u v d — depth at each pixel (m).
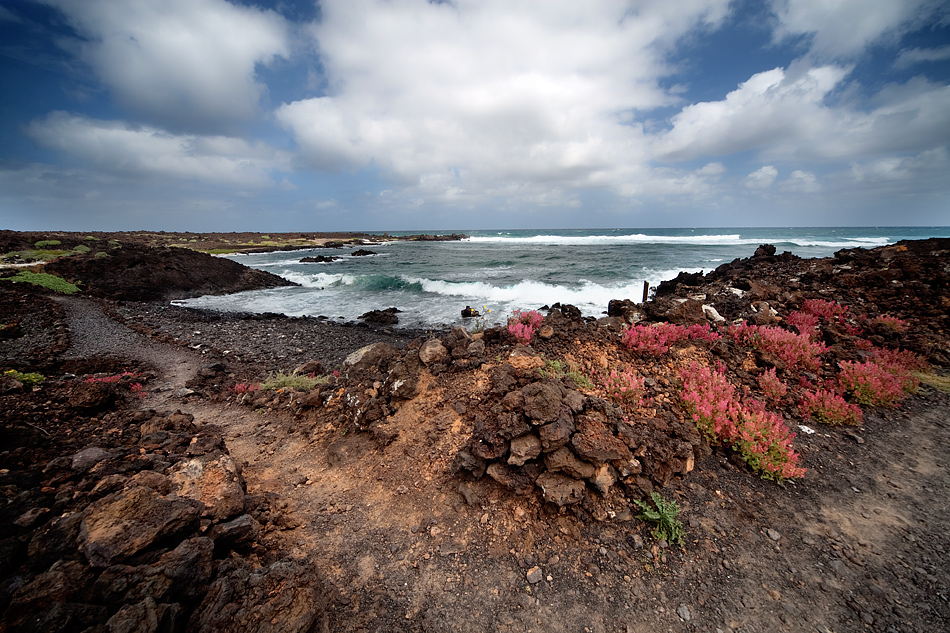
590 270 31.25
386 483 5.07
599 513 4.36
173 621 2.66
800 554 3.98
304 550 4.10
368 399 6.30
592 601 3.55
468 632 3.31
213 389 9.51
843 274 15.69
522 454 4.45
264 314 20.70
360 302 24.56
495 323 17.69
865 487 4.96
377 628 3.32
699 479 4.96
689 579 3.73
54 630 2.32
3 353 11.91
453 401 5.69
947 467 5.30
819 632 3.23
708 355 7.60
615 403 5.59
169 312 21.64
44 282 22.97
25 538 2.88
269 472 5.59
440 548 4.12
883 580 3.66
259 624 2.82
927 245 16.45
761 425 5.36
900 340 9.30
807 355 7.73
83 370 10.43
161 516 3.18
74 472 3.84
